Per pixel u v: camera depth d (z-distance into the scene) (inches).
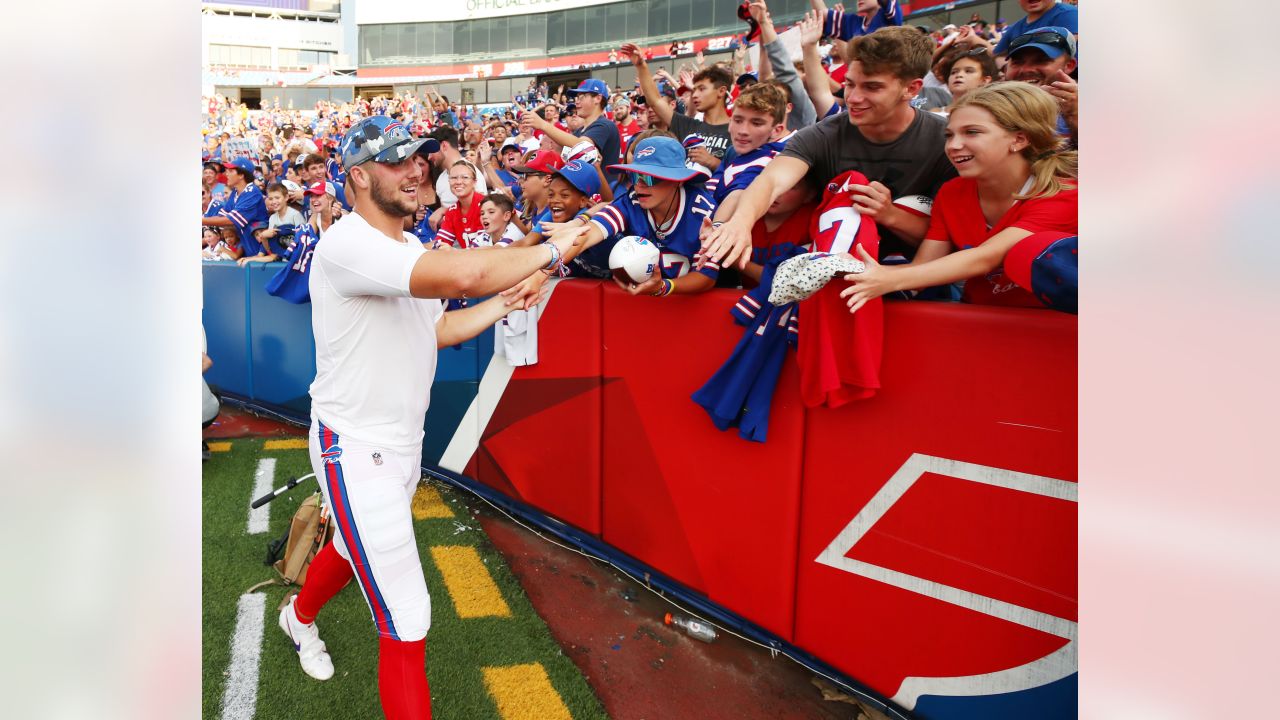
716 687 82.6
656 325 96.2
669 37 1013.8
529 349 117.7
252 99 1321.4
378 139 61.0
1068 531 59.9
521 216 170.9
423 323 68.5
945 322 66.3
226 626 92.5
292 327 180.2
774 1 757.3
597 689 82.1
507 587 103.3
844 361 70.3
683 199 91.4
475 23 1245.1
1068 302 56.4
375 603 65.4
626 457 104.2
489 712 77.2
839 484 76.9
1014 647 64.2
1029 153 63.7
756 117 95.0
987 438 64.4
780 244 88.9
